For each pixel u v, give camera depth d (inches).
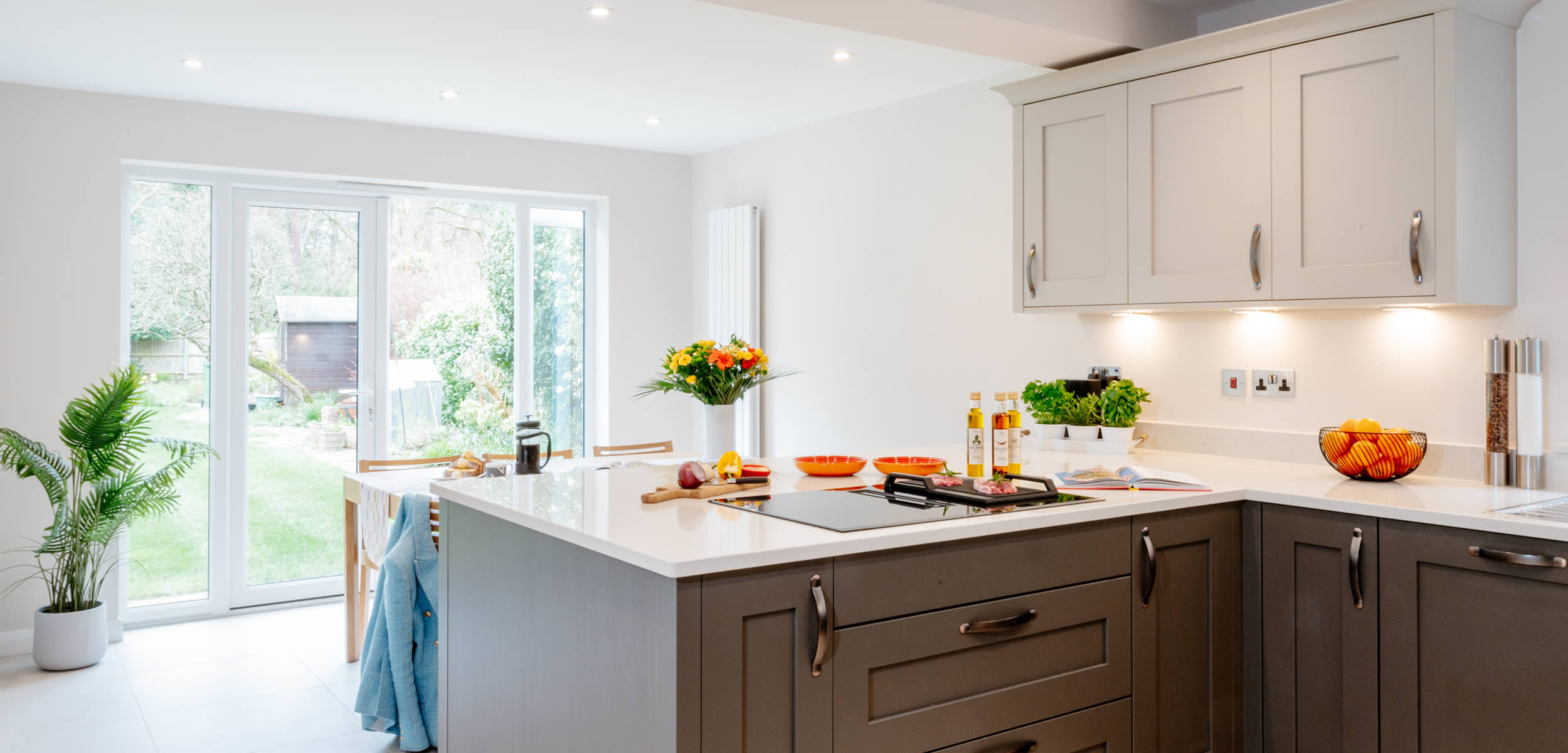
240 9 128.6
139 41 142.3
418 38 140.9
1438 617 88.6
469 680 98.9
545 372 223.9
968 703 79.8
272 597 196.4
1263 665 101.6
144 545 184.4
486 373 217.5
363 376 203.3
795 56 150.1
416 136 199.0
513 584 88.9
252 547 194.9
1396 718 91.6
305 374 198.1
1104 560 89.9
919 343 174.4
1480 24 99.9
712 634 66.4
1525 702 83.6
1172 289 119.8
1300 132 108.0
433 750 128.0
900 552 75.7
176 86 167.6
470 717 98.7
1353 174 103.9
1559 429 102.3
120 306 174.9
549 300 223.9
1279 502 99.8
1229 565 101.9
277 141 185.6
